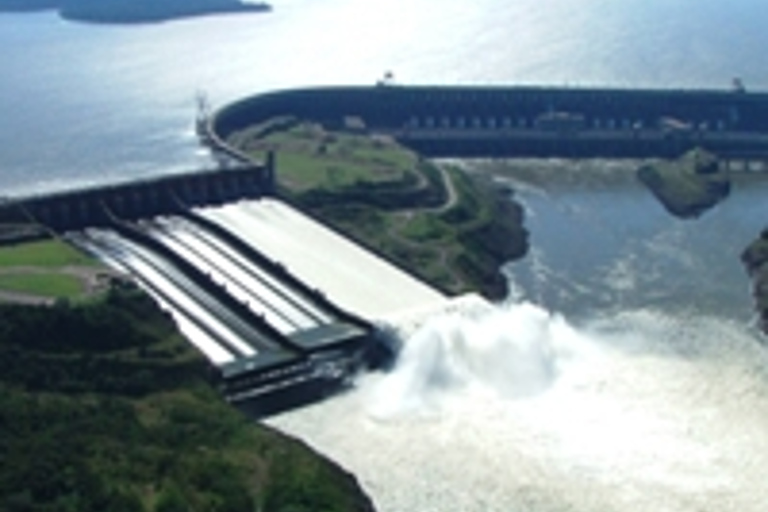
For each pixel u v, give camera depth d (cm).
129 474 18225
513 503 19362
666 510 19200
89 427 19562
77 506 16950
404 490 19700
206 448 19712
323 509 18100
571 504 19350
